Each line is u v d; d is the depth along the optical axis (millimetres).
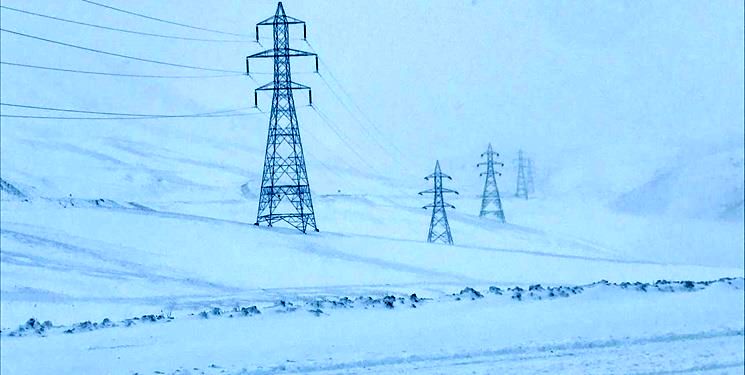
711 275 58000
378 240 65000
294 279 48125
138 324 23625
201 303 38031
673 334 18641
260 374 15609
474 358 16328
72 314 34219
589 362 15547
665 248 104750
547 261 61469
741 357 15938
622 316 22594
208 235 58312
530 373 14547
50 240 53250
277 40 55281
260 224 66500
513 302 25562
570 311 23688
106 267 47781
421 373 14867
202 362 17375
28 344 20406
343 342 19250
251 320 23219
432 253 60625
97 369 17000
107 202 71750
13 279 41125
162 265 49875
